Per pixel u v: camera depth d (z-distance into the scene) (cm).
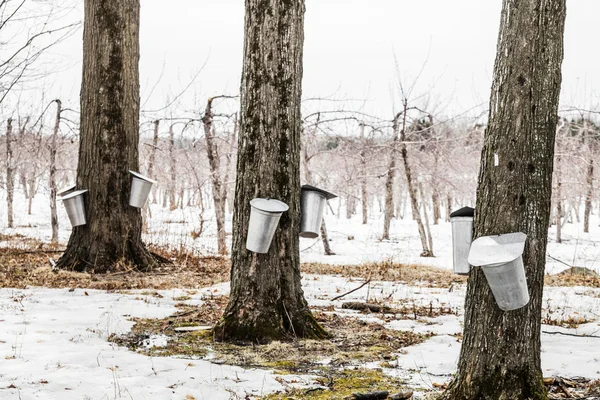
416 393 479
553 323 803
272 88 648
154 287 998
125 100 1170
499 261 389
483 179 432
